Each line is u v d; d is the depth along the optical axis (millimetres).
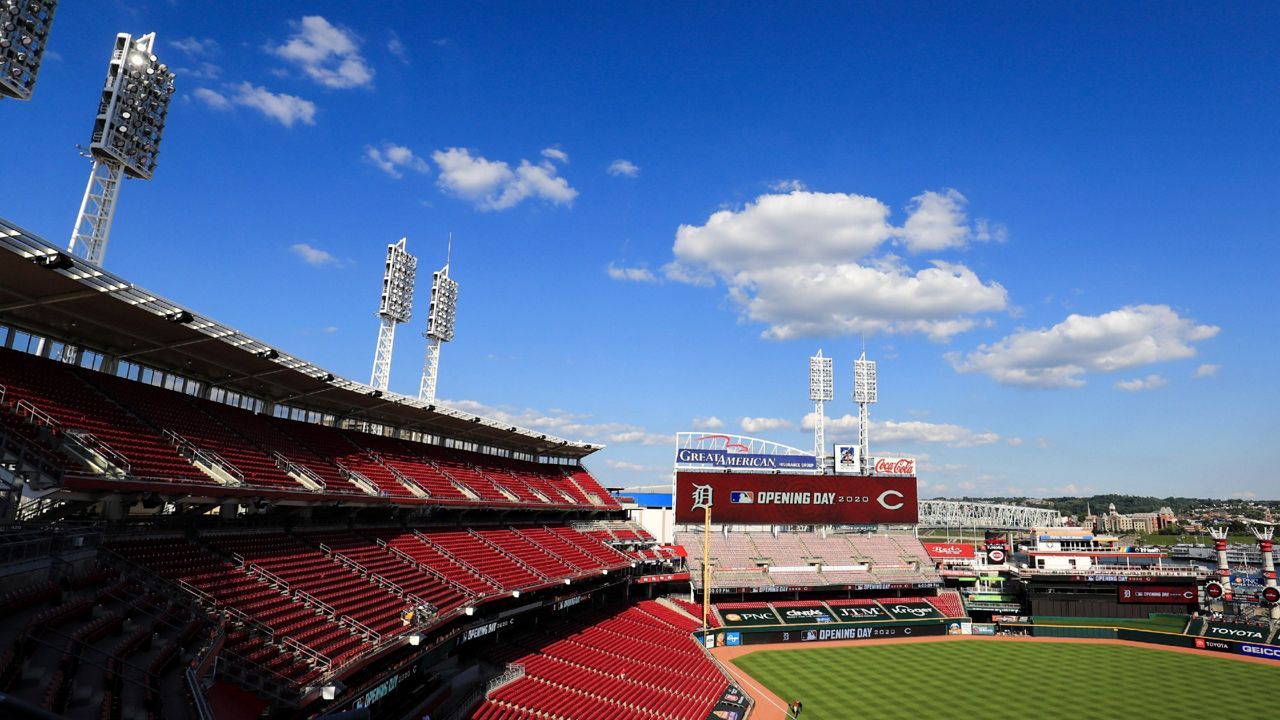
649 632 70062
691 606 83875
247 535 37750
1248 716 55188
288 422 50844
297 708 25719
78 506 31938
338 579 38812
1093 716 54656
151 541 31266
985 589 95250
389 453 58719
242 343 37719
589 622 68562
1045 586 88812
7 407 28484
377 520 52688
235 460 38594
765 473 91688
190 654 24047
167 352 39312
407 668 35938
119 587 25312
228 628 28172
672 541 96312
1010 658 73688
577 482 90312
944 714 54094
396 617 37594
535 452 87688
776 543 96750
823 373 110688
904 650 76875
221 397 46406
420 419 62625
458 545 55281
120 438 32469
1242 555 153000
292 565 37250
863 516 93062
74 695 17531
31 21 39906
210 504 40125
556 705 44719
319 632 32062
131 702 18375
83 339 36906
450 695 41656
